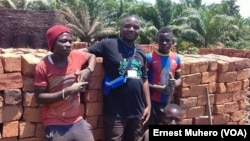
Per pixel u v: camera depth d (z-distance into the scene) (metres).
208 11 30.92
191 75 4.60
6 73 3.36
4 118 3.41
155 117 4.23
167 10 27.64
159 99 4.21
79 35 24.75
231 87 5.06
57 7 25.91
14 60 3.38
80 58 3.44
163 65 4.19
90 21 26.30
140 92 3.80
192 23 27.19
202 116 4.79
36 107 3.53
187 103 4.63
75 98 3.34
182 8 28.33
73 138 3.28
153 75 4.20
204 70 4.73
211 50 17.22
